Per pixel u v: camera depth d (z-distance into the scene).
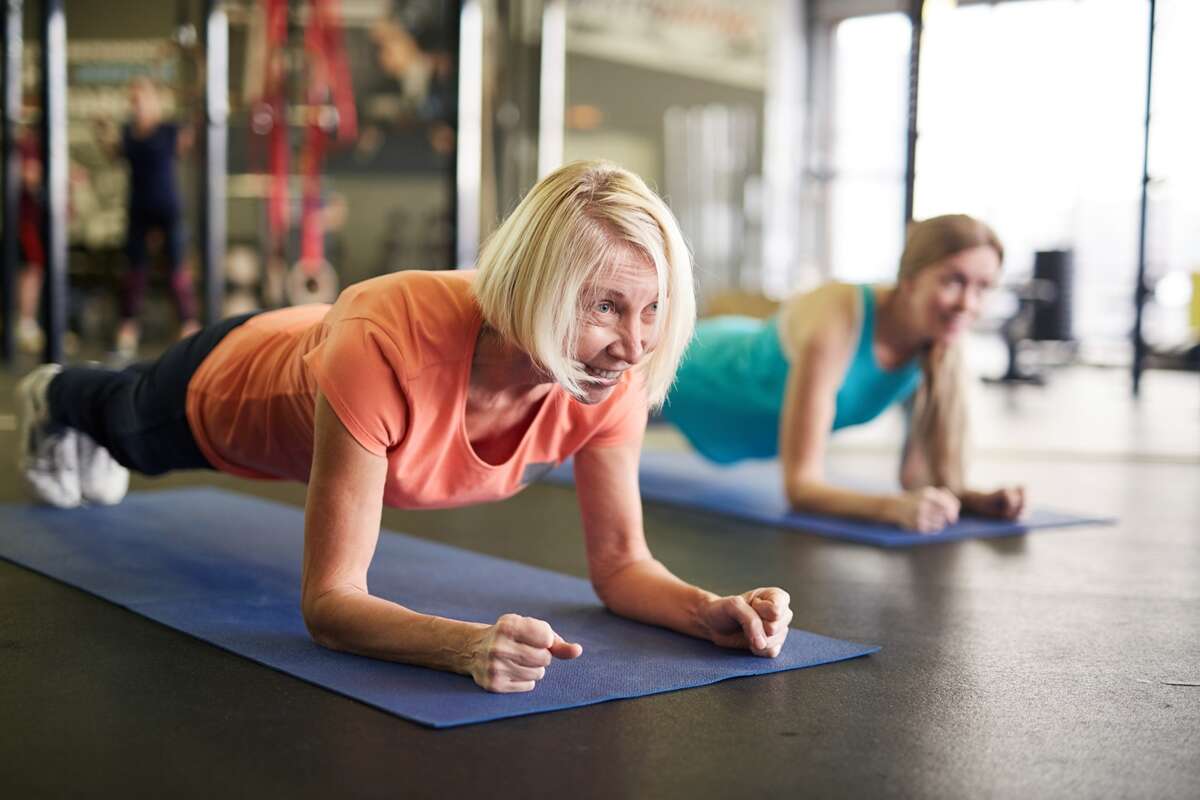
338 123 6.88
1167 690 1.80
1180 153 7.35
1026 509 3.32
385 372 1.73
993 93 8.07
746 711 1.64
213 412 2.21
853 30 11.21
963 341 3.25
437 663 1.74
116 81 10.66
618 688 1.70
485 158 8.38
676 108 11.15
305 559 1.84
